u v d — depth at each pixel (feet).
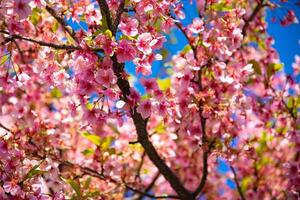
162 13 15.33
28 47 19.38
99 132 20.45
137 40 14.01
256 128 23.67
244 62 20.99
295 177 21.29
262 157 25.67
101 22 15.37
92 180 20.95
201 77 19.04
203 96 17.65
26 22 16.38
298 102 22.41
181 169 28.48
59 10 15.89
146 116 15.21
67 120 21.40
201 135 18.35
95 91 14.49
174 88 17.75
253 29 23.59
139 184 22.13
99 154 20.31
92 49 14.11
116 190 19.89
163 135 22.40
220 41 18.52
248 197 26.30
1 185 14.58
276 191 26.18
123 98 15.17
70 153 21.47
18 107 20.13
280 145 24.80
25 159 15.56
